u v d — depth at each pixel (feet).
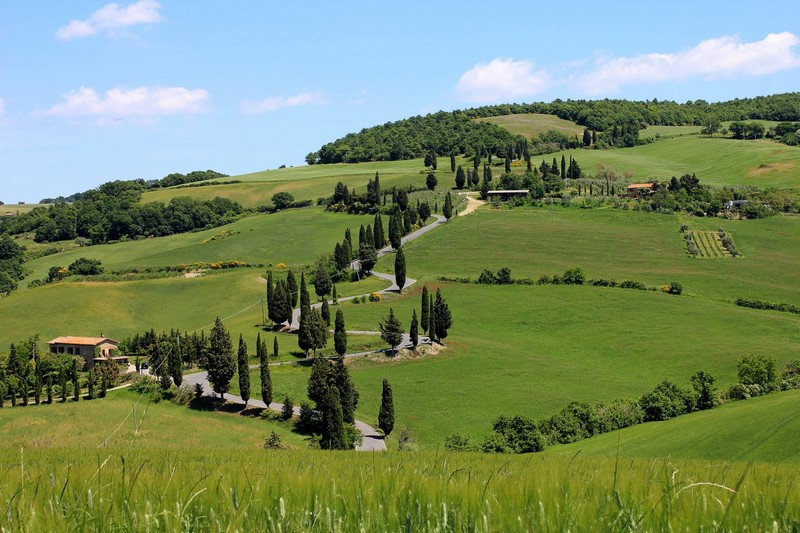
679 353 366.22
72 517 34.50
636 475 46.42
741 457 180.55
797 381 291.99
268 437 263.90
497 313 448.24
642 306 446.60
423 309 393.29
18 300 506.89
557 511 34.96
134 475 42.22
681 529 33.96
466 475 46.55
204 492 39.04
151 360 381.19
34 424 269.64
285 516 34.76
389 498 37.63
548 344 400.26
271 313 426.51
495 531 32.94
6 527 33.42
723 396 279.90
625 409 262.47
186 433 262.67
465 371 350.23
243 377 299.38
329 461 71.92
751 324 409.49
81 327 467.93
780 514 35.65
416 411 296.71
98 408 292.81
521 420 242.58
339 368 277.44
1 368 361.30
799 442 184.14
